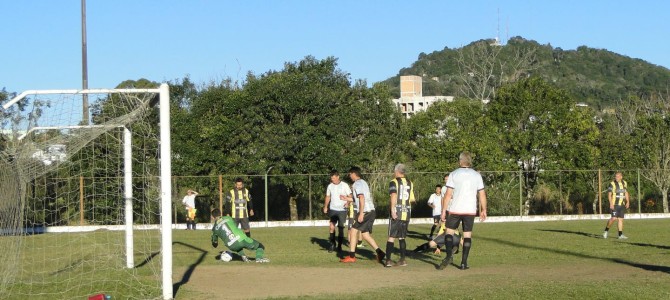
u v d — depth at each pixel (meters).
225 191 31.95
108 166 21.92
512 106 36.34
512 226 28.59
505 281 11.59
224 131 32.66
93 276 13.26
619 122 49.16
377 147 36.22
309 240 22.00
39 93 11.53
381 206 34.56
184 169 32.69
